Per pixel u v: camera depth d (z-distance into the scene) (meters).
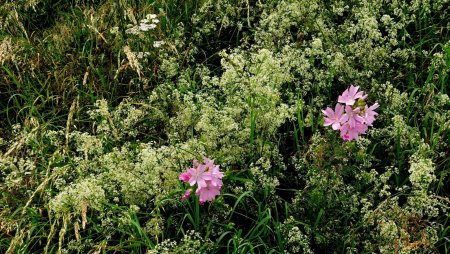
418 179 1.44
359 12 2.04
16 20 2.25
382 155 1.73
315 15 2.10
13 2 2.29
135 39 2.12
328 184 1.53
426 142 1.70
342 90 1.92
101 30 2.17
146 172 1.55
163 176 1.57
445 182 1.67
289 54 1.87
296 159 1.66
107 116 1.70
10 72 2.02
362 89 1.86
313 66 1.88
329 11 2.13
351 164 1.64
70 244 1.54
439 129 1.63
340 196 1.54
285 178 1.70
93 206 1.50
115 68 2.05
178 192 1.55
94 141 1.67
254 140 1.67
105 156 1.60
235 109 1.68
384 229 1.41
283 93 1.88
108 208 1.60
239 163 1.68
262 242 1.49
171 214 1.58
